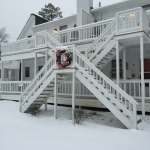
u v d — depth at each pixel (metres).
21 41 14.73
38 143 4.91
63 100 11.44
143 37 8.21
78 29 11.70
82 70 7.85
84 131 6.18
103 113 9.52
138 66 12.23
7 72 22.55
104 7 14.29
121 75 12.87
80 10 14.23
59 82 9.12
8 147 4.57
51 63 8.91
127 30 8.30
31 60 19.34
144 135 5.86
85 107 10.86
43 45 11.34
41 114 9.20
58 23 17.66
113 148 4.70
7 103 12.37
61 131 6.16
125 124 6.71
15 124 6.89
